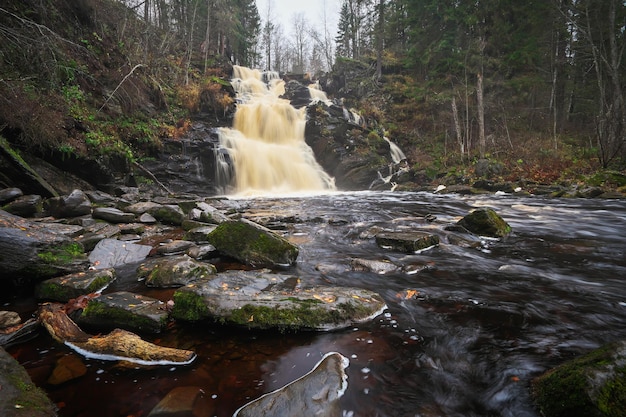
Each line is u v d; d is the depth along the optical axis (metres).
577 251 5.38
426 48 26.83
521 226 7.55
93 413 1.84
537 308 3.21
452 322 2.93
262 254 4.70
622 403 1.58
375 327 2.84
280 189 19.55
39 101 9.92
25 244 3.63
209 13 30.27
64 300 3.36
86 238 5.21
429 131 25.06
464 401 1.94
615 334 2.70
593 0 19.83
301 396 1.85
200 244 5.47
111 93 14.41
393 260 4.88
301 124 23.30
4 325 2.70
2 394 1.71
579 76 24.39
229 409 1.87
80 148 10.71
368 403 1.91
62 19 13.73
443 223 7.82
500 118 23.25
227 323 2.82
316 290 3.35
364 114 26.03
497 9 21.53
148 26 22.53
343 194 17.38
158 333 2.76
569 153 18.03
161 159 16.00
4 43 10.01
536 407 1.86
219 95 21.75
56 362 2.32
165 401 1.92
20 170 7.90
